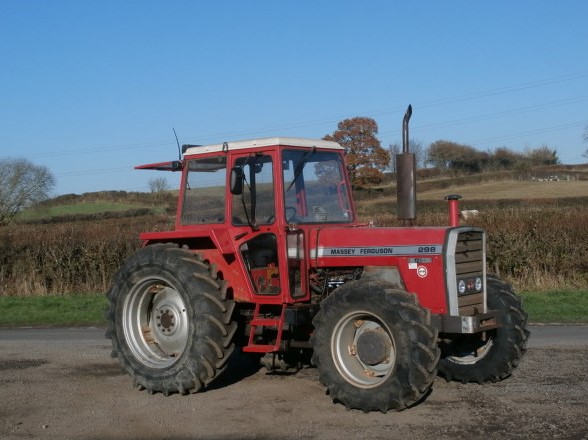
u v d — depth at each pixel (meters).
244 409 6.69
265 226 7.16
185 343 7.46
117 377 8.23
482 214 19.81
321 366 6.57
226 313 7.14
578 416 6.16
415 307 6.18
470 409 6.45
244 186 7.27
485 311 6.99
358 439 5.69
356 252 6.96
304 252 7.16
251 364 8.66
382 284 6.40
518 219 18.97
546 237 17.70
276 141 7.18
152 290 7.72
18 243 19.02
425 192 43.12
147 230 20.20
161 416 6.54
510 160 57.00
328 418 6.30
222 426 6.17
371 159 29.64
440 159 57.03
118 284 7.73
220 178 7.57
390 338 6.37
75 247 18.97
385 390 6.20
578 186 42.31
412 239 6.71
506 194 39.00
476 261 6.95
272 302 7.13
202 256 7.54
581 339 10.26
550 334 10.86
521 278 17.48
